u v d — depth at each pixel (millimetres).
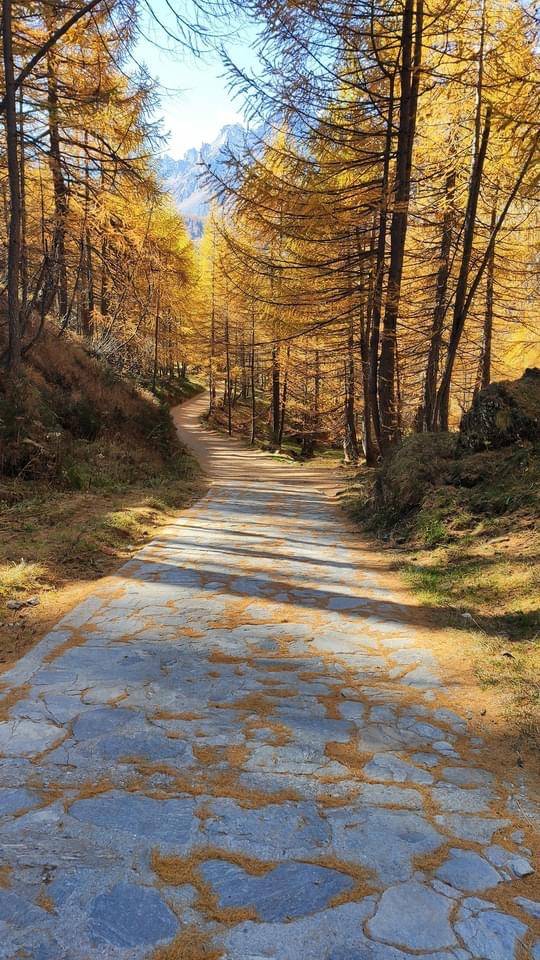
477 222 12633
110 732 3043
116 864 2088
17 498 8625
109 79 11328
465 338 17812
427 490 8328
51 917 1836
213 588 5824
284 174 10180
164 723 3158
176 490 12992
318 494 14719
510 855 2197
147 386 31641
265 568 6672
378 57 9922
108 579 6066
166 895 1946
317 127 10000
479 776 2744
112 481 11398
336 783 2648
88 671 3830
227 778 2664
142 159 12320
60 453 10336
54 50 11211
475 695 3590
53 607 5145
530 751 2973
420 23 9664
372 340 11523
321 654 4223
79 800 2465
